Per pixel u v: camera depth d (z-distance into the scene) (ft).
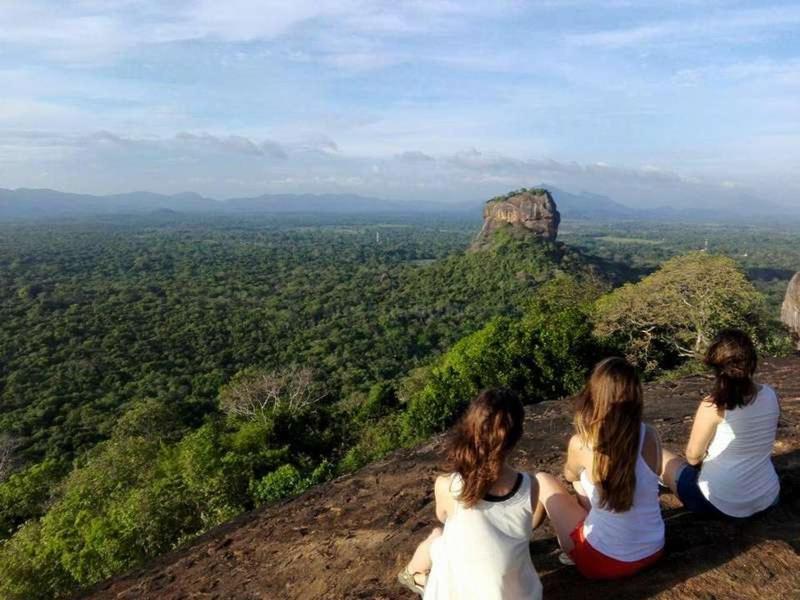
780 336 47.78
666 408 20.43
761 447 10.19
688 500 10.77
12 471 87.56
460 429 8.11
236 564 13.88
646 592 9.02
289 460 51.29
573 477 9.89
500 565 7.71
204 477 38.40
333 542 13.80
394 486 16.55
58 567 35.45
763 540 10.03
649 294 52.37
